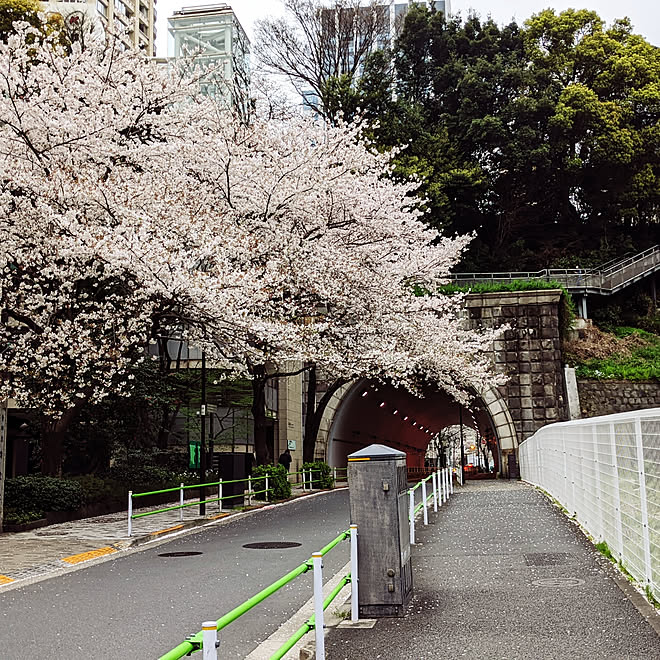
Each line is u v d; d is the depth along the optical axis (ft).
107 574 36.78
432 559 35.50
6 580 35.73
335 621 24.13
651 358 132.57
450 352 98.17
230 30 220.02
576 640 20.31
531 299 119.75
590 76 160.76
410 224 89.66
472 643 20.59
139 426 84.07
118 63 67.92
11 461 88.79
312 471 102.22
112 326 61.21
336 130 79.46
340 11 139.03
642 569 26.45
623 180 155.94
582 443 44.29
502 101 157.79
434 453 272.72
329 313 79.10
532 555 35.01
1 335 61.77
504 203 160.45
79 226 54.54
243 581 33.35
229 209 70.59
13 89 59.88
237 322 59.21
